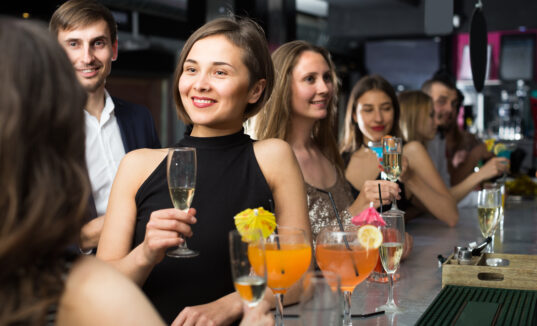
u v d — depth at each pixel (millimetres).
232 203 1629
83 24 2543
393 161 2490
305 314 1107
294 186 1716
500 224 2980
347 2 8344
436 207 3057
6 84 692
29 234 700
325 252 1477
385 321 1541
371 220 1656
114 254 1622
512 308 1571
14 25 729
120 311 750
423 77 9484
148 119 2910
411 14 8430
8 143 684
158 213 1375
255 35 1660
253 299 1203
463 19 7574
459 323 1458
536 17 7586
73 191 746
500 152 4441
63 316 746
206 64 1599
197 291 1589
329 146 2645
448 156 5078
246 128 2553
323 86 2436
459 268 1823
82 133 773
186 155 1504
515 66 9562
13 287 719
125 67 6090
